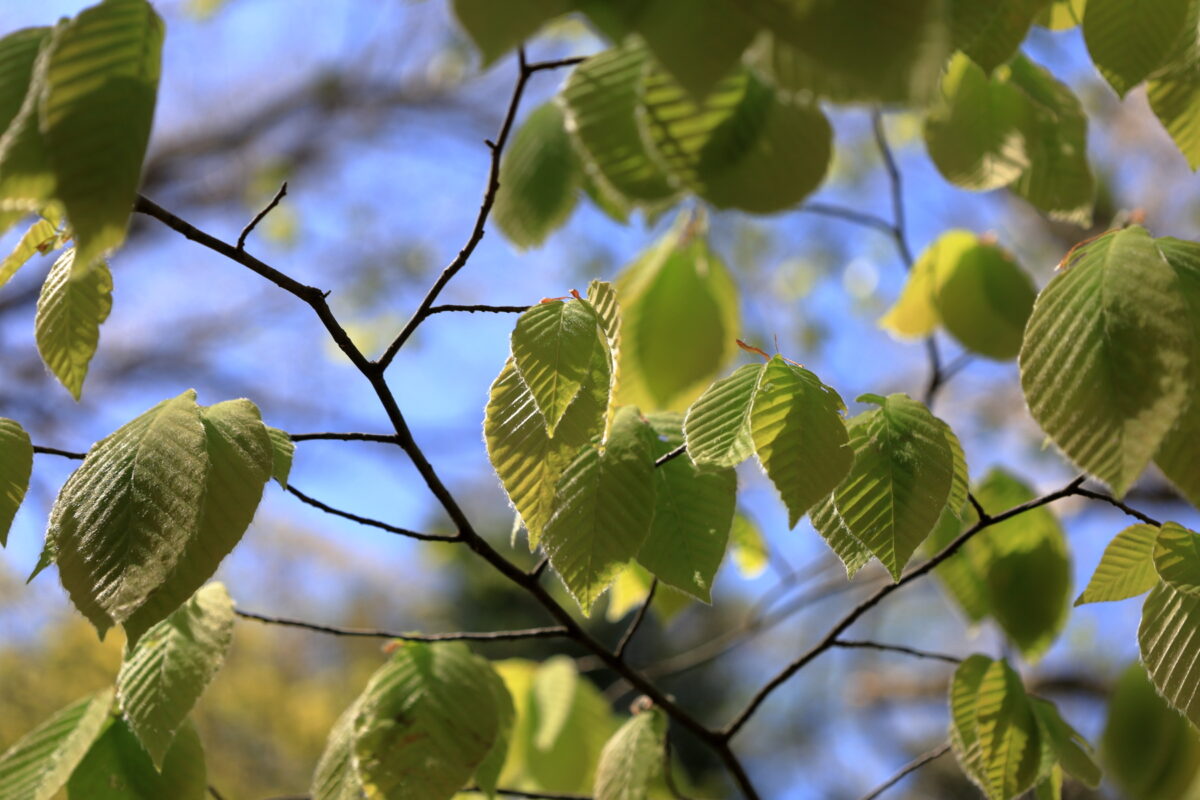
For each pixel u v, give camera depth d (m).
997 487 0.83
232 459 0.64
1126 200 2.36
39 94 0.58
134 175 0.56
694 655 1.12
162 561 0.63
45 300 0.67
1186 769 0.74
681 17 0.43
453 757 0.72
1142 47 0.65
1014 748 0.73
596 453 0.69
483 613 3.64
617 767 0.77
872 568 1.22
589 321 0.65
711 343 0.94
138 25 0.56
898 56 0.40
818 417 0.65
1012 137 0.75
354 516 0.71
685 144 0.65
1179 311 0.61
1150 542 0.68
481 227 0.69
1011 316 0.91
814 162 0.65
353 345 0.68
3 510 0.66
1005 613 0.82
